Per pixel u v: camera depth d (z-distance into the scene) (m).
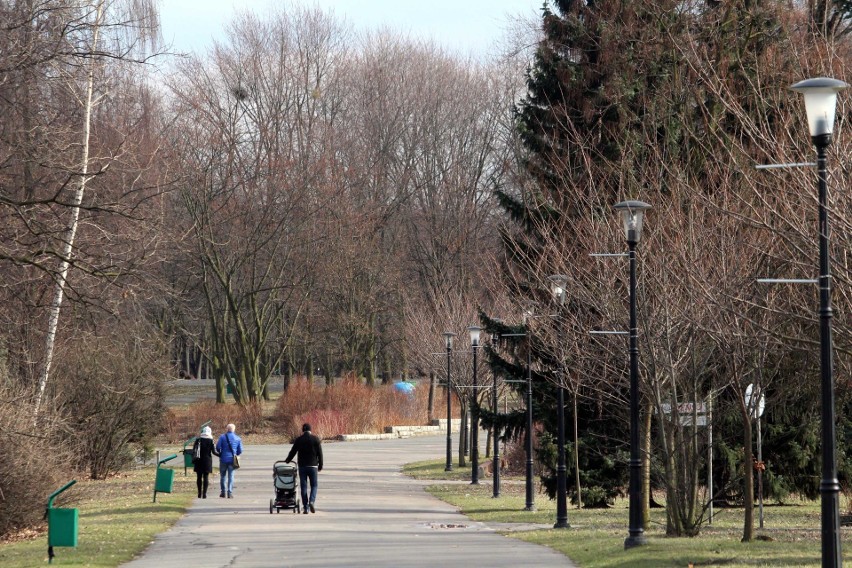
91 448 131.50
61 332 112.62
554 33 108.12
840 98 61.16
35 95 87.12
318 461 91.12
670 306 70.94
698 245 69.50
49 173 91.50
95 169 109.19
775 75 79.88
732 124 87.12
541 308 95.31
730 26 92.31
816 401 90.75
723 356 68.44
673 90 92.88
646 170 88.19
